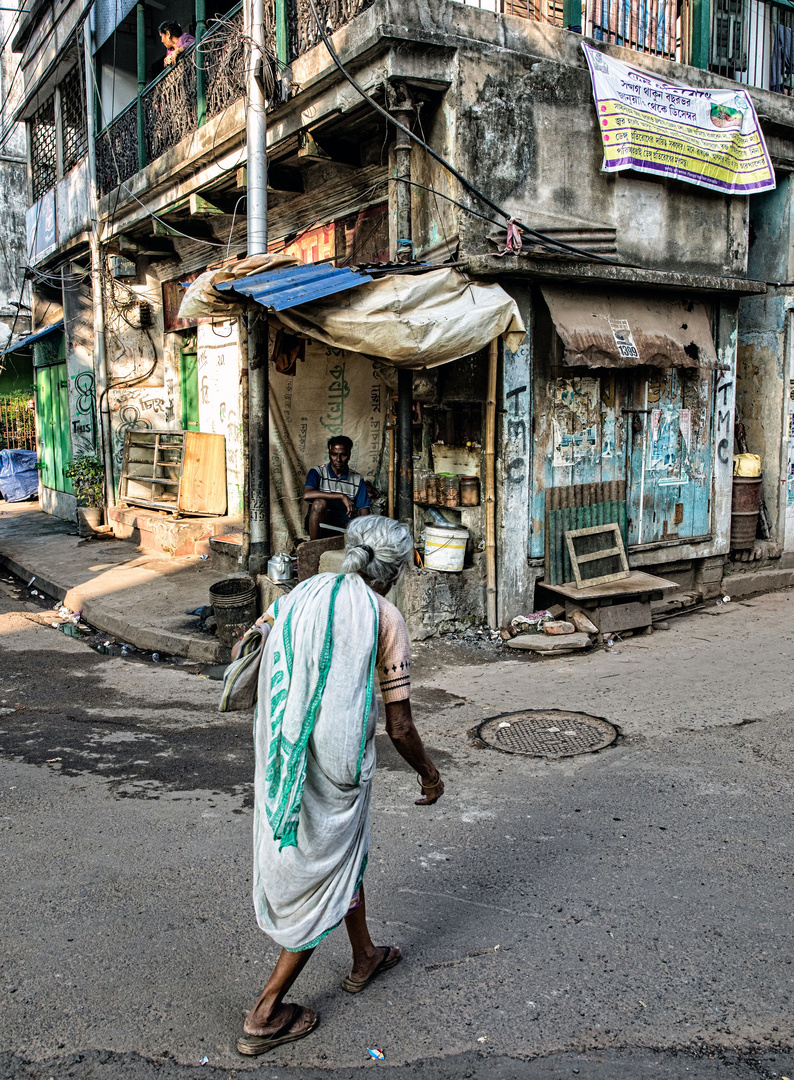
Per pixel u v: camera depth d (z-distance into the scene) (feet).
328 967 9.66
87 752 16.56
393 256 23.35
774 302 30.63
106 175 40.22
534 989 9.17
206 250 37.58
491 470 23.54
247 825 13.21
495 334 21.18
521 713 18.43
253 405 24.52
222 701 8.50
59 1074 7.95
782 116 29.58
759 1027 8.55
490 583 23.98
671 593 28.55
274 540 26.78
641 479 26.96
